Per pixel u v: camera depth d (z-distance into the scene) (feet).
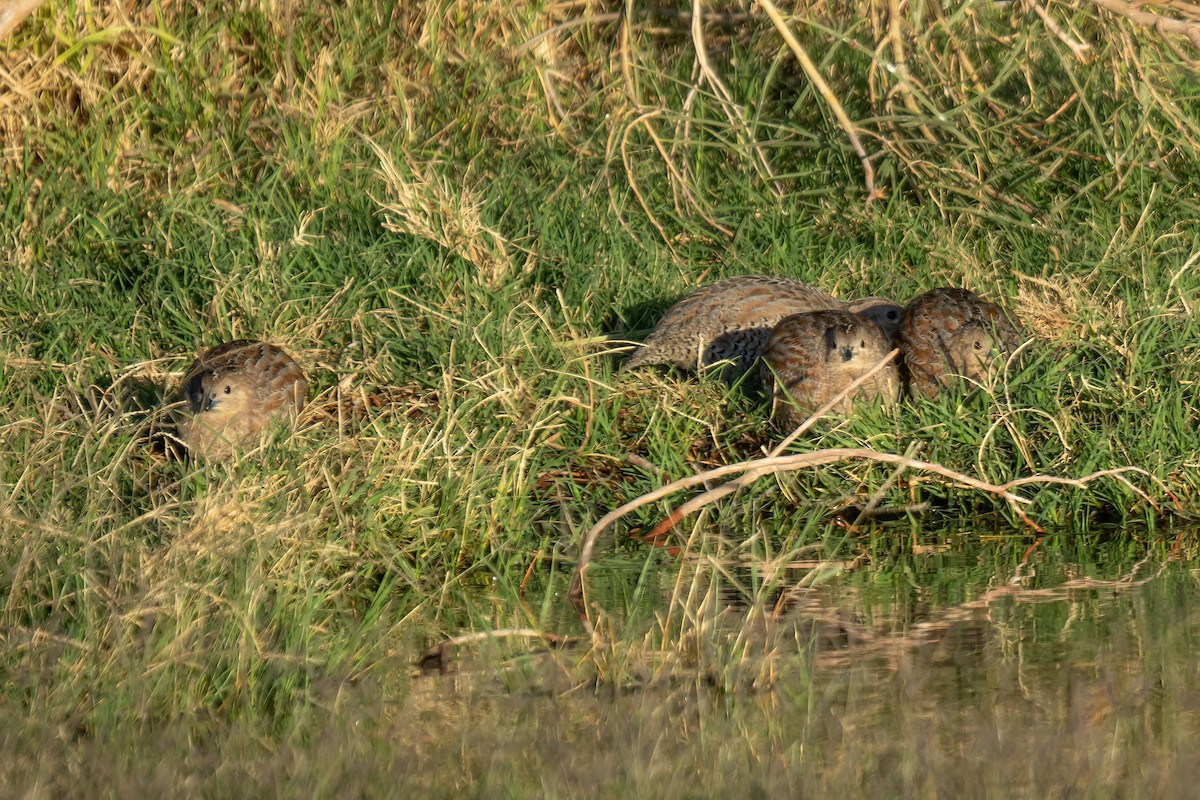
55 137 69.87
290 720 29.84
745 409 52.65
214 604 34.12
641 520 45.32
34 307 57.57
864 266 63.82
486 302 57.47
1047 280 58.59
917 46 71.20
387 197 66.74
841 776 26.50
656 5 83.87
